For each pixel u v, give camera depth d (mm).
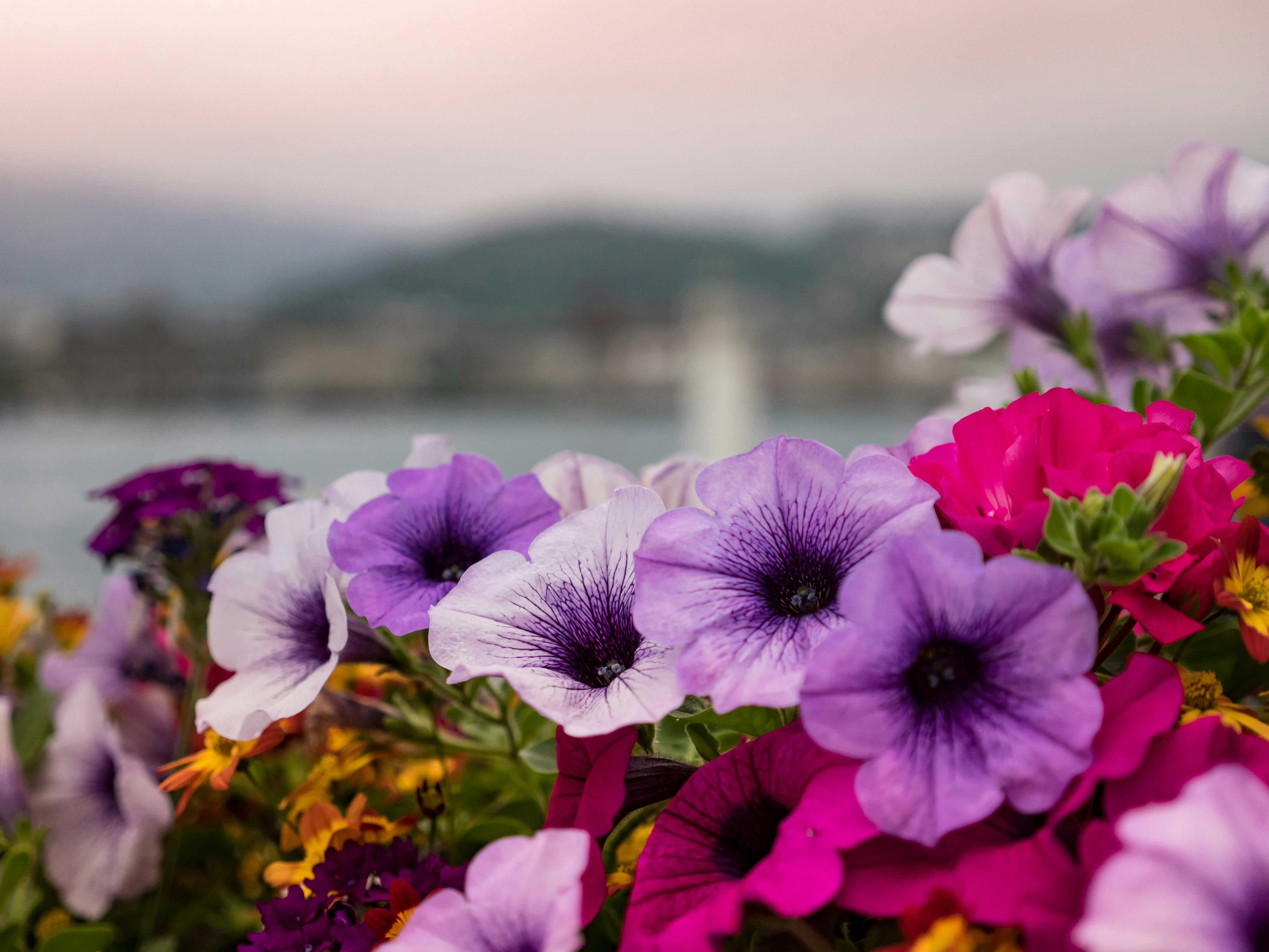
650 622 234
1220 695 252
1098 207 404
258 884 414
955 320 452
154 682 475
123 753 380
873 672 210
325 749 355
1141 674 211
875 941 222
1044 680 209
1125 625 246
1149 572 219
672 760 256
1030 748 205
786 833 211
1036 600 208
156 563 406
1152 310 420
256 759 387
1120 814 203
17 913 355
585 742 240
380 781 391
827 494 244
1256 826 176
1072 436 246
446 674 307
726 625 233
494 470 305
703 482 249
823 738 206
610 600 256
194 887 435
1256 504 355
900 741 208
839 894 205
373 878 277
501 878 217
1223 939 169
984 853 204
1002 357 516
